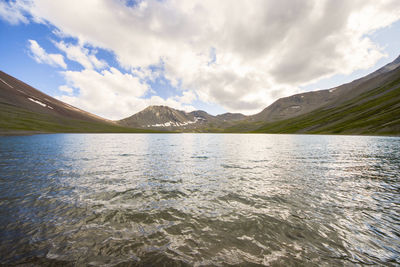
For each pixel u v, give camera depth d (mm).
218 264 6711
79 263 6570
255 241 8102
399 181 17484
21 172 19172
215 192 14414
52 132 129875
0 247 7168
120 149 44656
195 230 8914
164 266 6559
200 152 40656
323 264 6793
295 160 29531
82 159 28297
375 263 6906
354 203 12312
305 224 9617
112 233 8492
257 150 44500
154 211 10906
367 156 32750
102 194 13539
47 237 7977
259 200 12805
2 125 107188
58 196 12859
